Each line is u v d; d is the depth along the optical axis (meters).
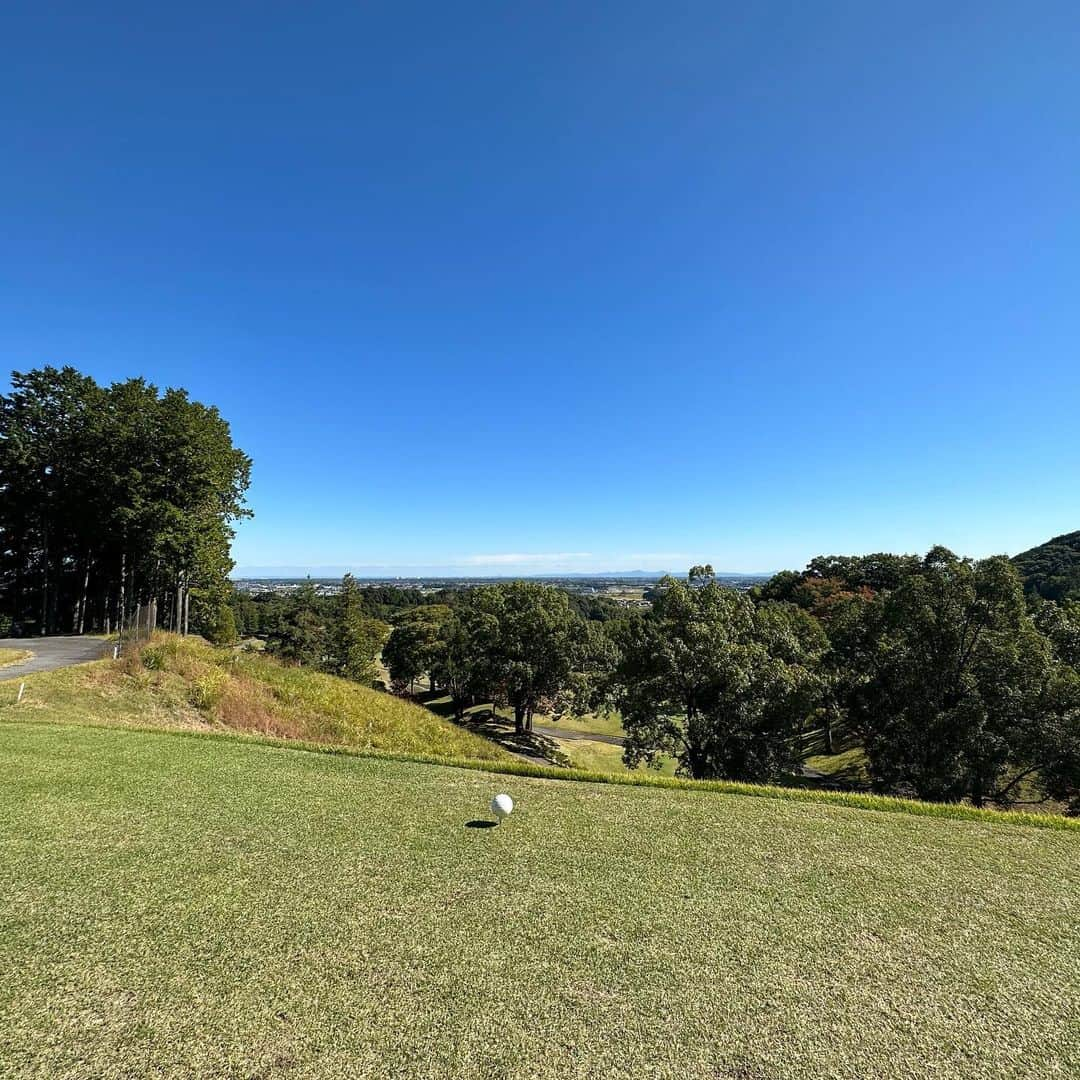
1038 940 4.22
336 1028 3.15
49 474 32.97
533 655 36.16
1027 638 18.28
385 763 8.63
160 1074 2.83
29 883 4.68
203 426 32.28
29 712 11.98
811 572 64.31
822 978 3.71
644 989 3.55
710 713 19.98
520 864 5.29
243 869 5.03
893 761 18.95
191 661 17.72
